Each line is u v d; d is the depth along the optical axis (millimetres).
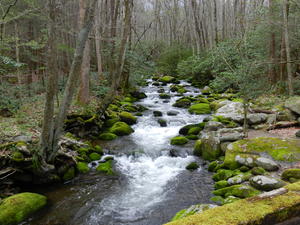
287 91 11086
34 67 15719
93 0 5234
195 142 8086
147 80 22516
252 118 8477
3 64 8789
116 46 13594
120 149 7734
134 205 4895
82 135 8523
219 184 5270
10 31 12562
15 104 9312
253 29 12305
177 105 13047
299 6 9766
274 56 11977
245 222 1430
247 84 7008
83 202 5023
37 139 6551
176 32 35312
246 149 6086
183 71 21828
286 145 5887
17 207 4422
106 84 13930
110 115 10508
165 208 4734
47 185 5758
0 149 5484
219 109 10633
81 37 5277
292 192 1771
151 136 9039
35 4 8336
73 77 5438
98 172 6395
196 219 1469
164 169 6578
